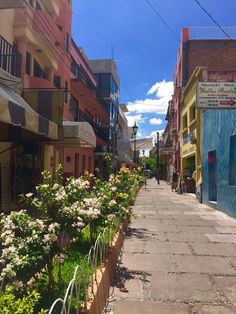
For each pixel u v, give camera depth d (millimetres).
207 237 9961
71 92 27359
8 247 4348
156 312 4844
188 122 27453
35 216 4742
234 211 13852
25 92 12148
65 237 4707
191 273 6598
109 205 7223
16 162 13828
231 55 33719
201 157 21125
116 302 5172
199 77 21422
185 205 19203
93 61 47875
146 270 6727
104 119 43406
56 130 10383
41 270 4379
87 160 32875
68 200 4973
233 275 6523
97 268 5480
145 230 10859
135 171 26453
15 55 12844
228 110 14680
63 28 23688
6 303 2584
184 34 34125
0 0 10742
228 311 4926
